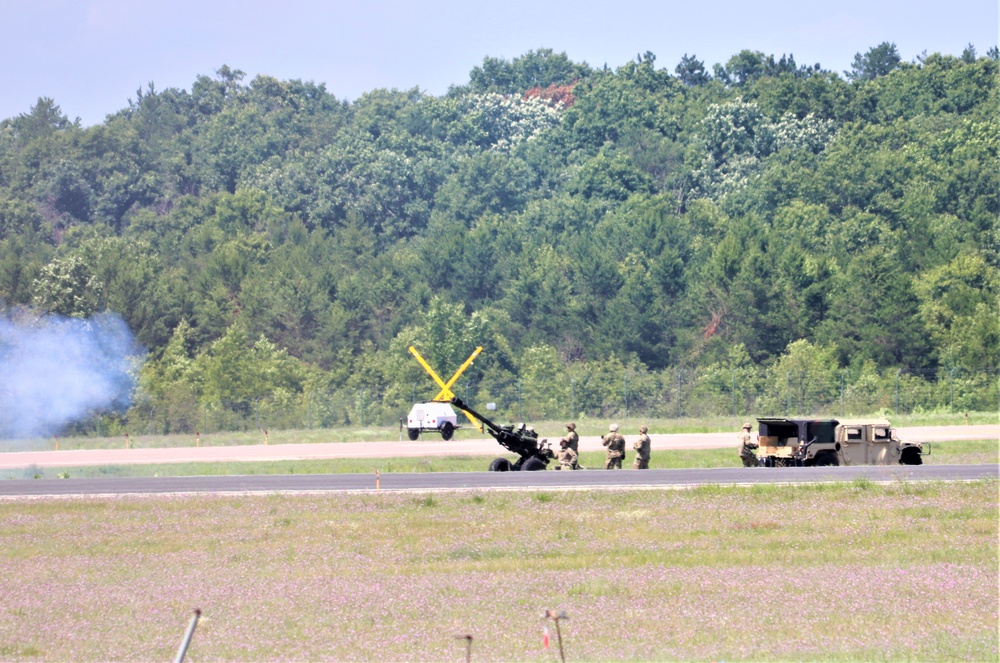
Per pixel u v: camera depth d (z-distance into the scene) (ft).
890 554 268.00
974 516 315.78
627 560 266.16
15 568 273.95
